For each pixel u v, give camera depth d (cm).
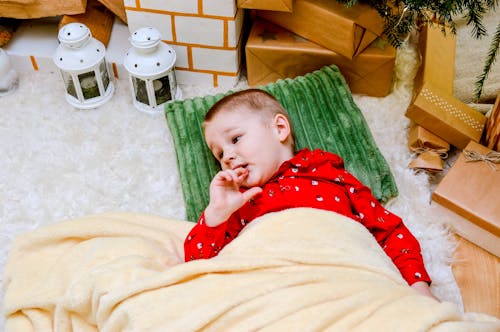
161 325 88
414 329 81
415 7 119
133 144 146
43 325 100
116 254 103
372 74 152
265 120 122
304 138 137
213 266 94
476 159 131
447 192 128
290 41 151
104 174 140
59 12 153
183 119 140
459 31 157
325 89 145
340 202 114
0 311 116
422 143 140
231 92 147
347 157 134
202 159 133
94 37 158
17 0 149
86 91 152
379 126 151
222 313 87
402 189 136
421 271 110
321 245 99
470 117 141
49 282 102
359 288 90
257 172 117
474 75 153
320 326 83
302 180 116
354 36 141
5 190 137
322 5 142
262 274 93
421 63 154
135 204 134
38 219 132
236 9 145
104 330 92
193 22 147
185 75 161
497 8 154
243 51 164
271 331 83
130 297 92
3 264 125
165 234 114
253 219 112
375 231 116
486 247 130
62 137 148
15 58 160
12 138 147
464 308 121
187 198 129
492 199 126
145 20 149
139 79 146
